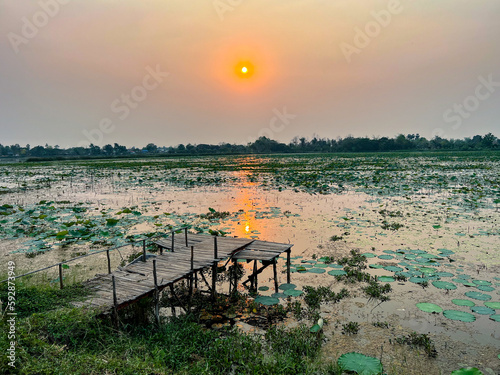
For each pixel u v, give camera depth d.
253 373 5.09
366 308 7.18
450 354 5.60
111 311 6.02
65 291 6.59
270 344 6.05
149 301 6.91
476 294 7.45
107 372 4.58
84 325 5.49
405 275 8.65
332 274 8.73
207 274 9.61
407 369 5.25
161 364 5.16
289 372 5.18
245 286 8.69
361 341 6.04
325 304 7.39
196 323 6.72
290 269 9.38
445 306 7.07
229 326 6.74
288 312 7.25
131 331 6.26
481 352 5.62
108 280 7.15
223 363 5.41
